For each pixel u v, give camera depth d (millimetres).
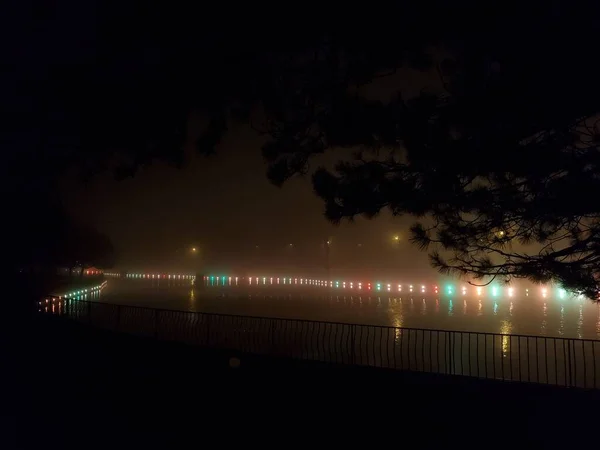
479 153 6758
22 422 7395
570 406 7711
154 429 7215
